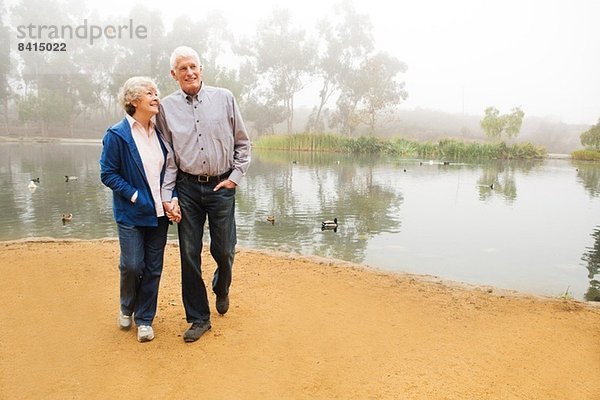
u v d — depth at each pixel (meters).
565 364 3.07
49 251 5.57
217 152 3.18
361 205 11.76
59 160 24.45
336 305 4.02
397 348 3.23
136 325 3.51
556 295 5.44
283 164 25.45
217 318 3.69
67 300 4.01
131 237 3.20
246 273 4.87
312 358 3.07
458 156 36.91
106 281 4.50
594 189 16.19
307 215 10.27
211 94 3.21
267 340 3.31
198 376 2.84
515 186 16.83
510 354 3.18
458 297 4.32
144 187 3.16
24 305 3.89
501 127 43.62
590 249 7.59
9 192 12.70
